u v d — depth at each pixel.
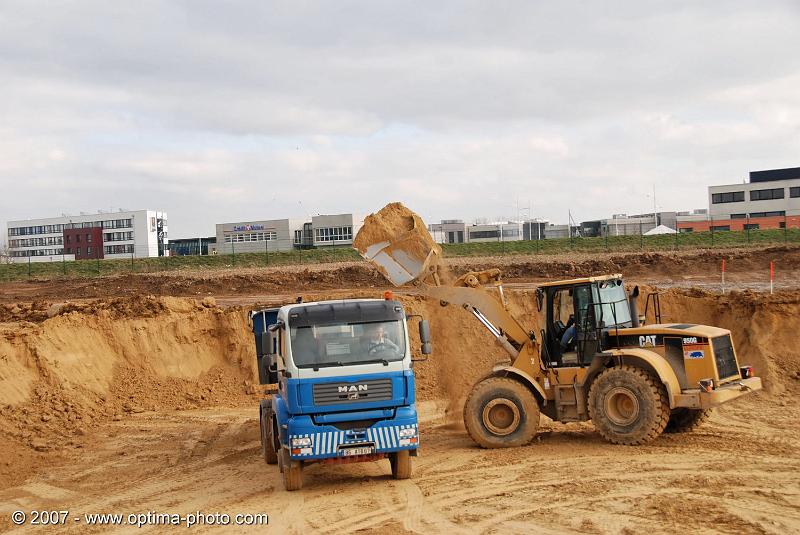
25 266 65.00
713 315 21.84
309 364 11.58
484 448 14.43
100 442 17.20
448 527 10.06
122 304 24.33
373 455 11.85
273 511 11.24
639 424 13.43
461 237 110.12
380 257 15.57
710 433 14.72
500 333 14.95
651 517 9.91
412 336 23.20
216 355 23.19
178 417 19.62
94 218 127.94
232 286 43.34
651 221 103.25
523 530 9.76
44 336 20.77
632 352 13.54
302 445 11.42
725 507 10.14
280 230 102.38
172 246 119.44
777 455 12.88
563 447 14.00
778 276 36.78
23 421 17.86
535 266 43.38
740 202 85.88
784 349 19.69
